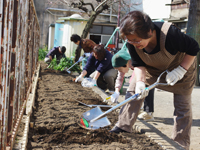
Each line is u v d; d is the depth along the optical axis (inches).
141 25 76.6
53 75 321.1
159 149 99.0
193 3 325.4
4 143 71.6
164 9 717.9
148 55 95.3
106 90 247.1
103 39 804.0
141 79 103.1
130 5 601.3
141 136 113.3
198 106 213.5
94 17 438.6
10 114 82.0
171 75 97.4
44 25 745.6
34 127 113.4
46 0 737.0
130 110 114.3
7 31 70.1
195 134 145.3
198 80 338.3
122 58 126.7
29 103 147.9
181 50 92.4
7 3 68.0
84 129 115.1
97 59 219.0
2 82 66.2
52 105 159.6
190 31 328.5
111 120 135.0
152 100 161.8
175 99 108.8
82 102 174.9
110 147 96.7
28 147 92.8
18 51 104.3
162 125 157.8
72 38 243.6
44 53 584.4
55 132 111.6
